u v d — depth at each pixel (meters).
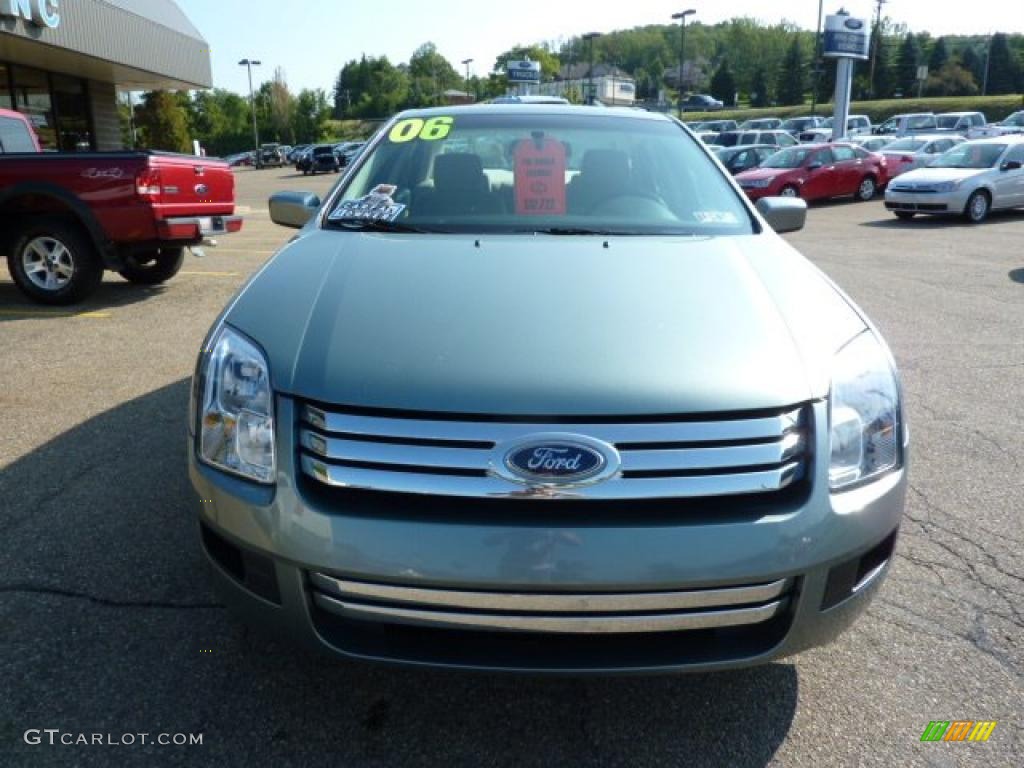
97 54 13.91
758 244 2.74
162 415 4.31
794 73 96.88
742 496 1.84
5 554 2.89
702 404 1.84
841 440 1.94
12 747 2.03
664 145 3.43
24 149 8.18
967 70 92.00
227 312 2.29
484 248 2.58
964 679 2.35
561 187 3.11
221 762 2.00
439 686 2.29
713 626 1.84
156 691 2.23
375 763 2.02
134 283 8.41
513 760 2.04
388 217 2.93
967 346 6.09
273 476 1.90
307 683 2.28
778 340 2.06
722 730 2.15
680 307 2.18
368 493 1.83
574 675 1.85
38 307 7.11
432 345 1.98
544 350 1.96
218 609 2.59
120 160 6.71
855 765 2.04
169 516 3.18
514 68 57.53
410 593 1.80
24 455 3.77
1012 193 15.55
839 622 1.98
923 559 3.00
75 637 2.44
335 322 2.10
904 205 15.30
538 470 1.77
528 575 1.76
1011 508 3.42
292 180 38.28
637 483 1.79
